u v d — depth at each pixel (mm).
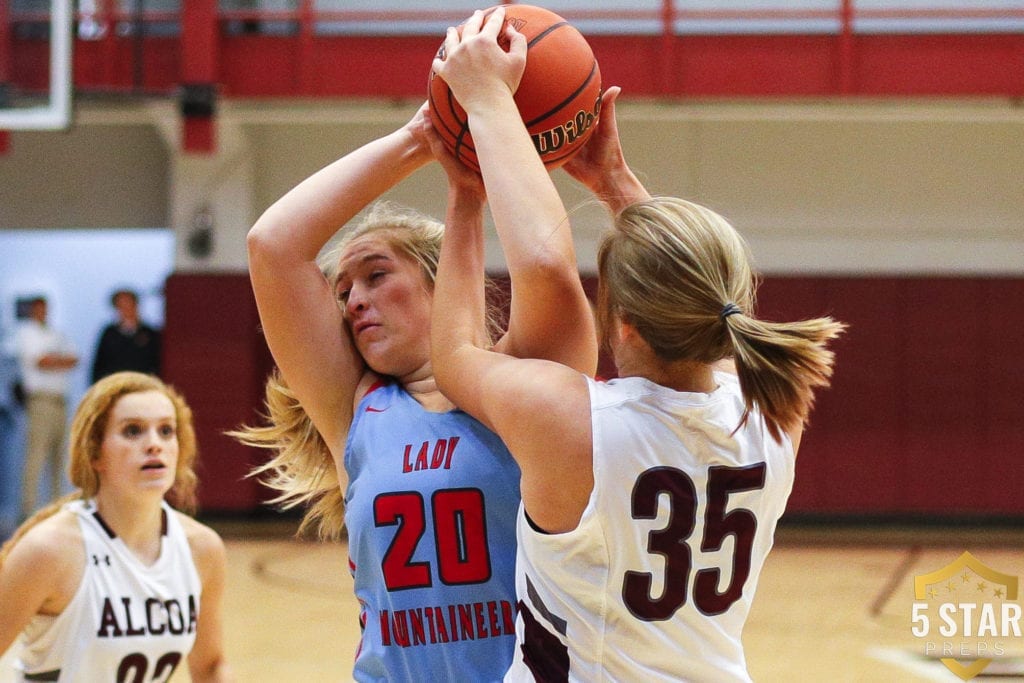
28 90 21375
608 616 3320
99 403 5980
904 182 25109
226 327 24281
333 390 4344
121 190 25562
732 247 3412
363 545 3979
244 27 23859
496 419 3445
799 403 3291
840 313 24672
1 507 27906
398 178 4344
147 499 6035
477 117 3682
